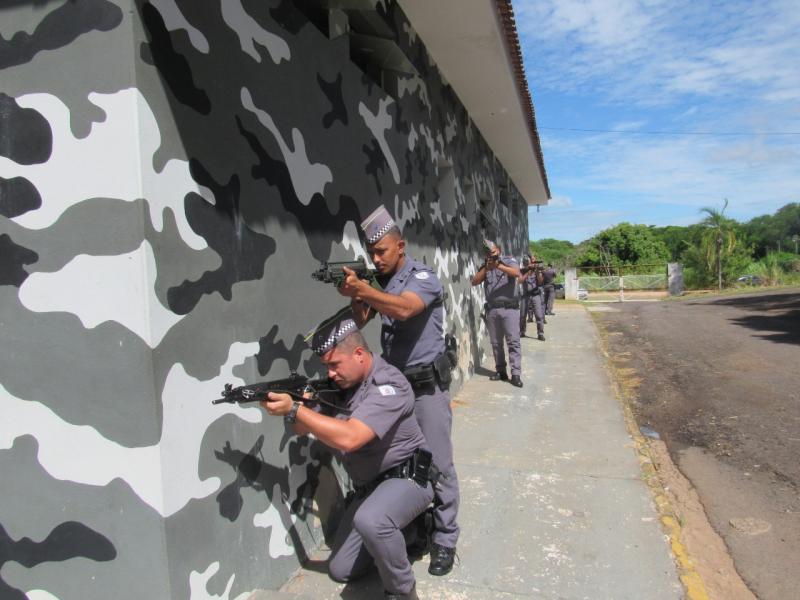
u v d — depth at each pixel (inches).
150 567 83.4
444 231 265.0
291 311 119.6
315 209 131.3
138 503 83.0
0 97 84.8
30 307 85.4
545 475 171.8
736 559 129.6
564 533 136.0
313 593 111.8
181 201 87.6
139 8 79.7
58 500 86.4
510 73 279.7
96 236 81.7
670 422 241.4
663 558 124.2
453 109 300.7
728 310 687.1
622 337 513.7
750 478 176.2
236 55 101.9
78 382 84.1
